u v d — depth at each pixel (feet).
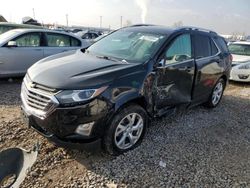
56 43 27.22
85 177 10.92
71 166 11.55
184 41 15.88
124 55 14.26
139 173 11.40
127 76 12.15
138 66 12.83
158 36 14.93
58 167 11.44
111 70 12.02
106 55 14.56
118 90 11.69
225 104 22.53
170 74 14.38
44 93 11.13
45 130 11.35
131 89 12.16
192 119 17.90
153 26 16.89
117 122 11.89
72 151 12.53
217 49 19.58
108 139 11.81
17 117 16.10
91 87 11.00
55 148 12.69
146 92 12.91
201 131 16.14
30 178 10.63
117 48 15.08
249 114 20.43
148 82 13.00
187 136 15.23
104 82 11.34
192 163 12.50
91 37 77.15
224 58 20.27
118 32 16.89
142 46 14.42
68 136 11.06
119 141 12.37
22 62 24.50
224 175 11.82
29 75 12.42
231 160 13.16
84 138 11.21
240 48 35.60
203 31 18.39
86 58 13.89
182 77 15.38
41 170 11.16
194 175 11.61
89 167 11.55
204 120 17.97
